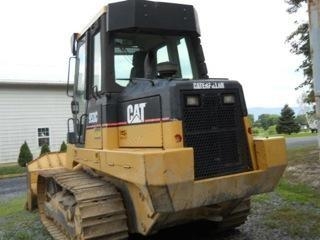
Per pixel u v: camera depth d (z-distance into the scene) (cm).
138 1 573
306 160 1299
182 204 455
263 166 509
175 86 475
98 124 582
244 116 519
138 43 590
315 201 807
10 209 1026
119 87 564
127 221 534
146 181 438
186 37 631
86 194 535
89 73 631
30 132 2184
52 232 711
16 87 2144
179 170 440
